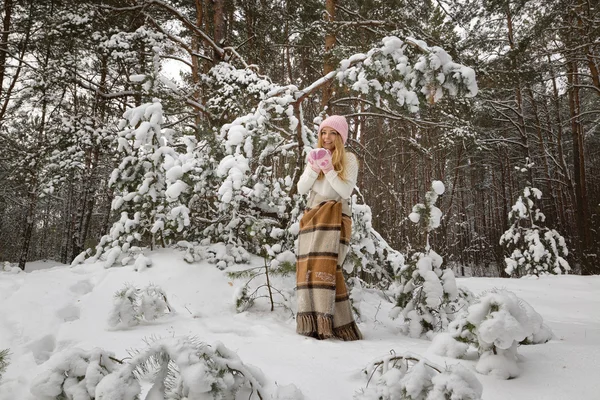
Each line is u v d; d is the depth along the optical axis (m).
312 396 1.45
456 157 20.50
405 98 3.79
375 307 3.91
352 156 2.88
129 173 4.19
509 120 17.61
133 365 1.13
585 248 15.41
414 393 1.12
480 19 11.98
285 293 3.28
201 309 3.12
